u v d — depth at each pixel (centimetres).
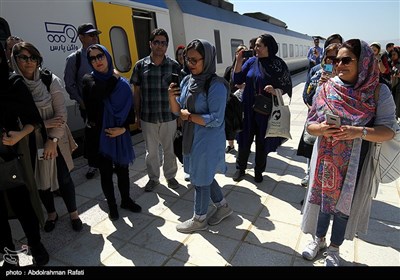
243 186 368
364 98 183
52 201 280
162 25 600
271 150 362
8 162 202
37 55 227
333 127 183
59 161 258
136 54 534
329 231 272
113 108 268
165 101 329
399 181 364
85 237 272
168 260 240
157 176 363
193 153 248
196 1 798
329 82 203
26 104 209
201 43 225
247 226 283
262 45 333
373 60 178
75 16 423
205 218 278
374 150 191
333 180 199
